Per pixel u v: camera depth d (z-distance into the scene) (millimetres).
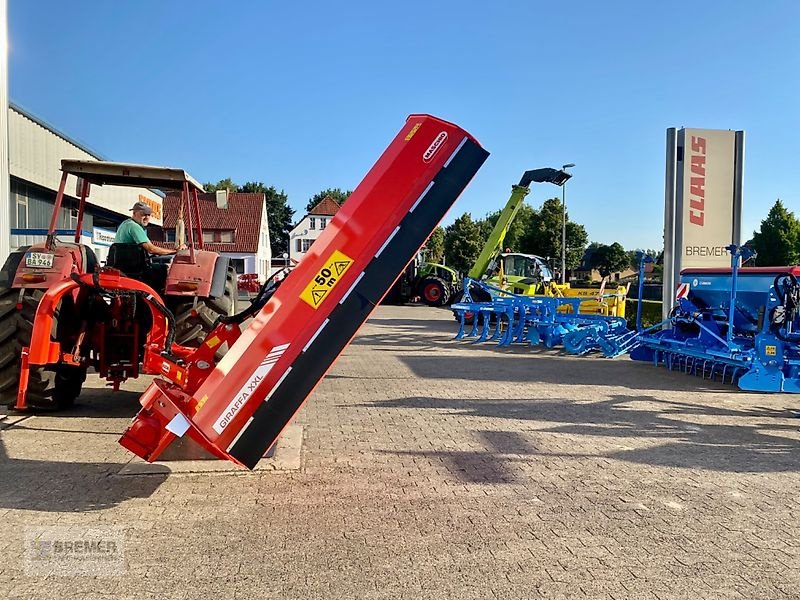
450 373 9789
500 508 4230
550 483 4746
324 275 4133
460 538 3742
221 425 4008
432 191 4238
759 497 4508
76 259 6441
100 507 4133
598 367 10625
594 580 3254
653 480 4852
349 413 6969
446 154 4258
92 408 6926
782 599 3090
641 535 3828
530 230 47688
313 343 4125
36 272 6098
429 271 30453
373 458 5297
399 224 4203
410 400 7695
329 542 3660
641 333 11156
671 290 12945
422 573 3303
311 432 6133
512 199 17219
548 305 13398
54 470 4836
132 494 4371
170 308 6945
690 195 12789
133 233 7055
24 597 3012
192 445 5055
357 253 4168
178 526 3857
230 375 4020
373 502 4301
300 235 67812
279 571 3301
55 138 19984
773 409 7449
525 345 13758
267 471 4898
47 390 6395
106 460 5090
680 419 6883
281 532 3789
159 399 4078
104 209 22250
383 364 10695
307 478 4766
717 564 3455
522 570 3352
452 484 4688
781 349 8195
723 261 12906
